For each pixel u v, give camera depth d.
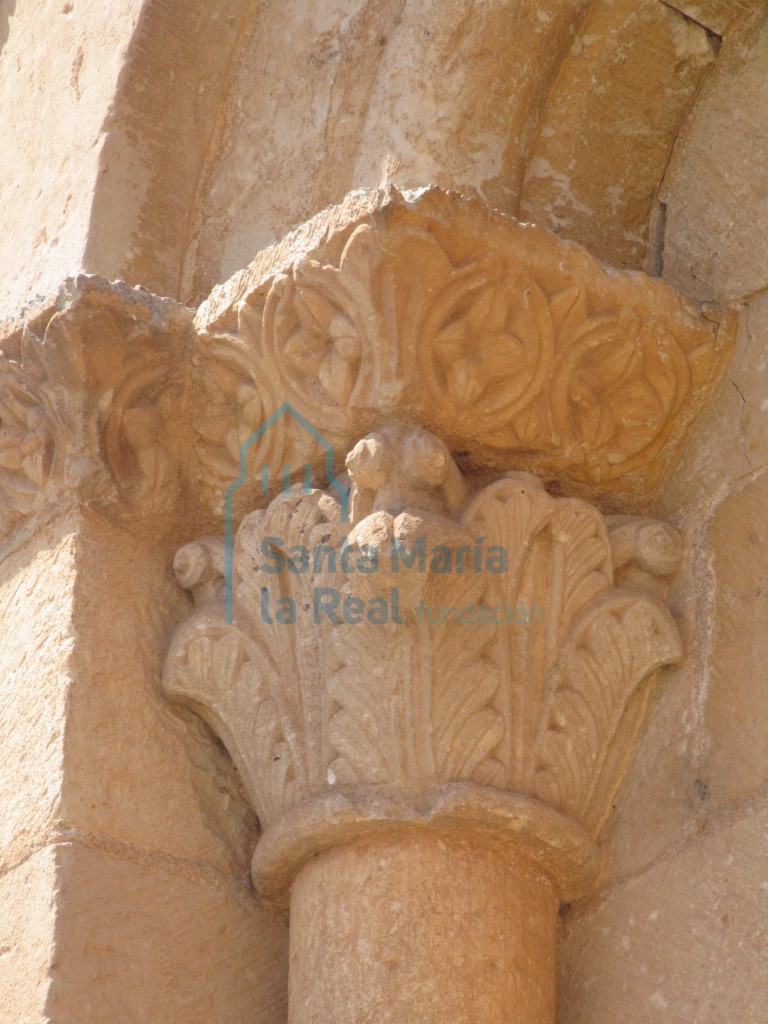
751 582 7.58
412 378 7.24
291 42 8.70
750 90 8.36
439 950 6.91
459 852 7.14
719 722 7.43
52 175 9.20
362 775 7.19
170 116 8.79
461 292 7.24
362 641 7.27
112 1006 7.13
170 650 7.95
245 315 7.71
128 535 8.18
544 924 7.31
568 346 7.59
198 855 7.70
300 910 7.31
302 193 8.41
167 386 8.12
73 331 7.80
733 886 7.04
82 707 7.64
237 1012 7.46
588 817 7.54
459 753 7.16
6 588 8.41
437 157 7.91
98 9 9.25
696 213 8.34
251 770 7.75
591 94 8.31
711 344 7.94
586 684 7.51
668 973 7.09
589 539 7.70
